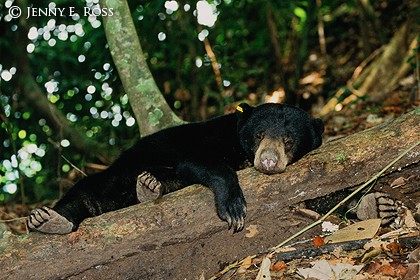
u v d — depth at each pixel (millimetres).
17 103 9297
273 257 4465
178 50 10031
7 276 4203
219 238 4723
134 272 4566
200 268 4629
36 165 9469
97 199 5328
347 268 4105
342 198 5070
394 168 4805
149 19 9508
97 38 9562
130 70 6281
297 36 11711
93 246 4359
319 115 9867
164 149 5480
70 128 9031
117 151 9336
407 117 4777
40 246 4289
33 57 9898
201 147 5488
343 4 12406
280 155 4734
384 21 11703
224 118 5684
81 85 9898
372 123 8688
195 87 10133
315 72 11523
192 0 9805
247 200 4613
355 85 10203
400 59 10086
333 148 4762
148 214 4473
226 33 11469
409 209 4941
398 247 4266
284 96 10773
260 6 11359
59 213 4590
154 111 6277
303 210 4906
